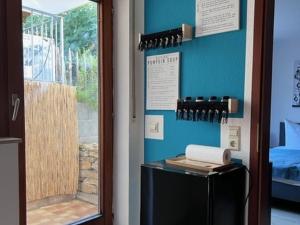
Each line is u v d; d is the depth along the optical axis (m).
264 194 1.48
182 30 1.63
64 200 1.74
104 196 1.93
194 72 1.68
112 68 1.96
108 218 1.95
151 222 1.49
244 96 1.48
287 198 3.18
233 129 1.52
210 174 1.28
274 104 4.63
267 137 1.48
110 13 1.93
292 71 4.43
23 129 1.46
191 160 1.52
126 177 1.92
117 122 1.96
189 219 1.32
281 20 4.34
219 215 1.31
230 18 1.52
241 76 1.50
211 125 1.61
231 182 1.38
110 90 1.95
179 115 1.65
